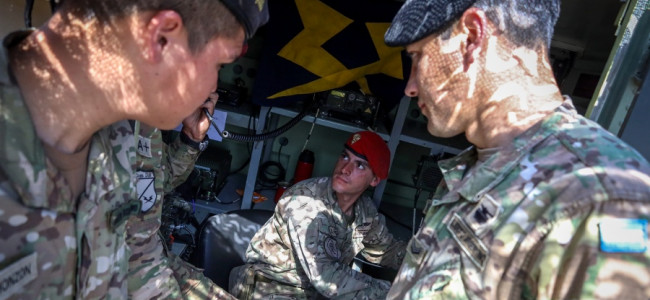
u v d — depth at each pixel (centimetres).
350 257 182
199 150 136
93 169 69
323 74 187
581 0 142
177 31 57
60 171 62
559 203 58
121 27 56
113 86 59
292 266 168
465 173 85
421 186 212
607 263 53
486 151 73
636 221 53
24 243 57
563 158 62
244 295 165
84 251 68
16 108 55
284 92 189
